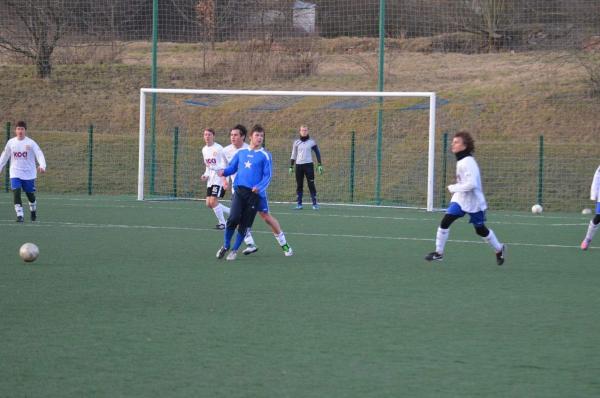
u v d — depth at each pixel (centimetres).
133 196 5956
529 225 4481
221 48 7869
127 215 4544
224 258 3009
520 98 7431
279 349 1703
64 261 2853
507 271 2808
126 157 6812
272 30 7762
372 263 2944
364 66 7919
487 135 7019
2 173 6588
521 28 7912
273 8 7706
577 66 7925
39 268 2691
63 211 4716
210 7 7650
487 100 7438
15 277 2511
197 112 7550
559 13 7669
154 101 5866
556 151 6519
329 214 4875
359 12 7744
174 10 7756
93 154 6838
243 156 2962
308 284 2486
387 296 2311
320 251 3250
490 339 1817
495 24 7856
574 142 6838
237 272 2691
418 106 7275
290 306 2150
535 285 2527
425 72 7956
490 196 6131
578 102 7312
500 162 6456
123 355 1634
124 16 7925
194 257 3017
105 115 7569
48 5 7675
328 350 1700
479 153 6562
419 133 6994
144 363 1582
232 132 2981
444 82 7775
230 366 1571
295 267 2822
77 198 5691
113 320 1945
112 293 2284
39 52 7831
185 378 1488
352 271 2753
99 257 2966
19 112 7606
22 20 7644
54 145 6956
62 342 1730
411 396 1409
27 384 1442
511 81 7731
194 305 2139
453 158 6519
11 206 5000
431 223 4434
